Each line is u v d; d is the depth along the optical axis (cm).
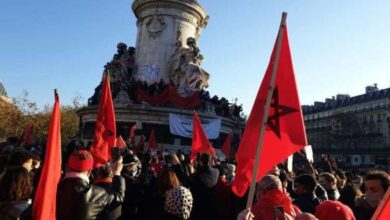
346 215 484
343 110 10612
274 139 511
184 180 960
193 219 866
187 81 3416
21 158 519
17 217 465
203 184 864
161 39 3647
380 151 8450
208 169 886
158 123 3100
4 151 900
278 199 504
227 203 880
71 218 507
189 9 3728
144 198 804
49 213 437
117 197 618
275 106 516
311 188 657
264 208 500
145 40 3706
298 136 501
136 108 3084
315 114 11781
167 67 3609
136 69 3681
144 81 3412
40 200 435
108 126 906
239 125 3606
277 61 498
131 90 3309
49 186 439
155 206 628
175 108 3200
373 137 9169
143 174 1098
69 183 519
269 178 525
